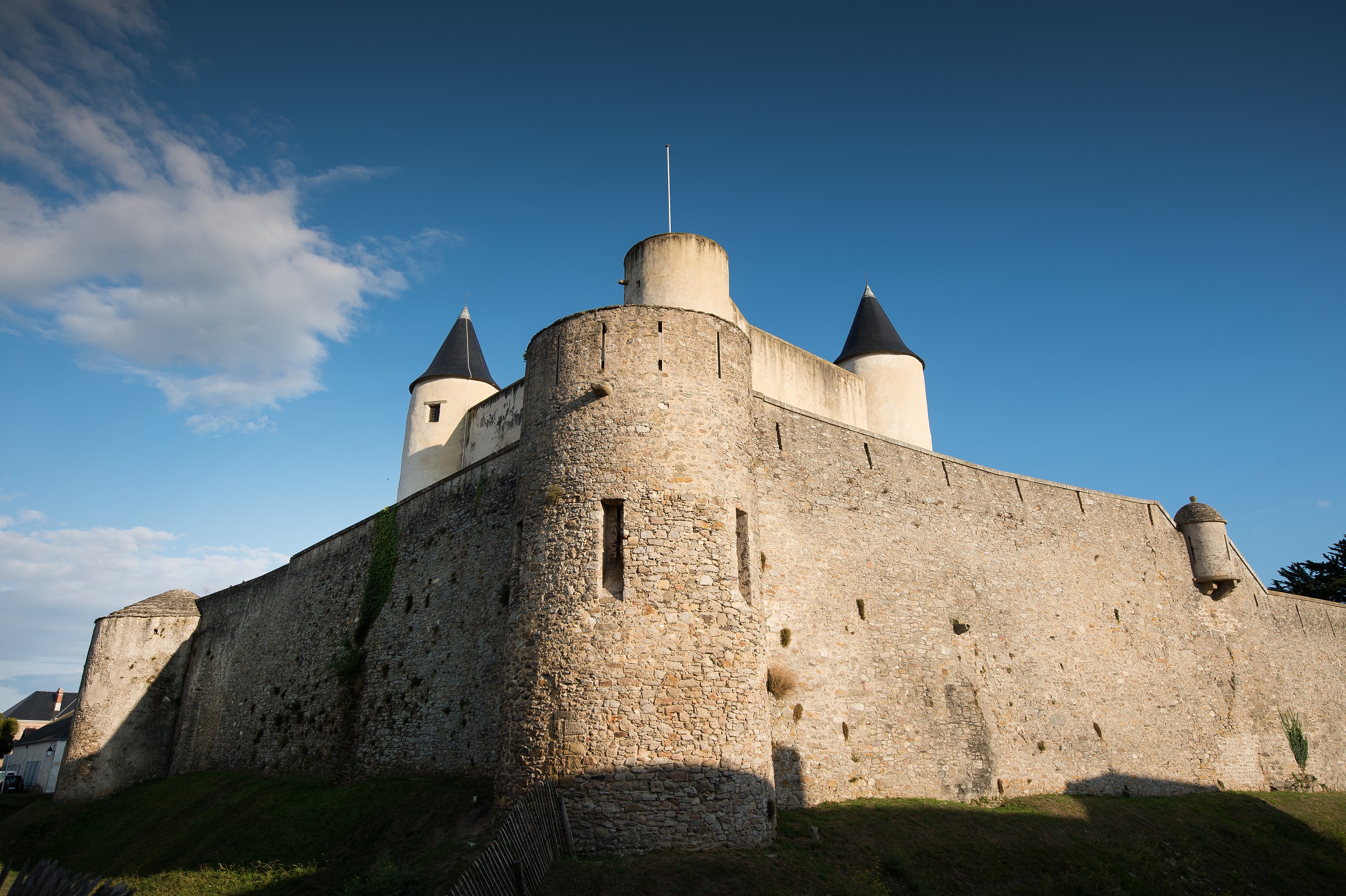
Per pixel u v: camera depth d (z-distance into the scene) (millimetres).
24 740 64375
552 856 13133
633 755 14117
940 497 25203
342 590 27984
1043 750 23844
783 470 21484
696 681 14805
